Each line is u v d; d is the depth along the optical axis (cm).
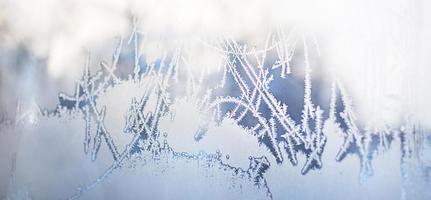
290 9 149
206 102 154
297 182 146
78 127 168
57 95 172
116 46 165
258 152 149
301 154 146
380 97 143
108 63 165
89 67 168
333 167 144
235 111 151
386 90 142
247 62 151
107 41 166
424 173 139
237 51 153
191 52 156
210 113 153
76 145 168
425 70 141
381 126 142
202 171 153
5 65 179
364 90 144
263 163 148
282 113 148
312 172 145
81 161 167
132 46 163
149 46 161
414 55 142
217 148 152
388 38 143
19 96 178
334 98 145
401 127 141
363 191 142
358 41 145
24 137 176
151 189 157
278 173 147
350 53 145
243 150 150
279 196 146
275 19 150
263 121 149
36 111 175
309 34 148
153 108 159
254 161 149
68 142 169
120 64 164
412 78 141
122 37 164
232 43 153
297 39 148
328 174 144
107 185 163
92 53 168
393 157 141
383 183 141
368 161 142
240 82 152
